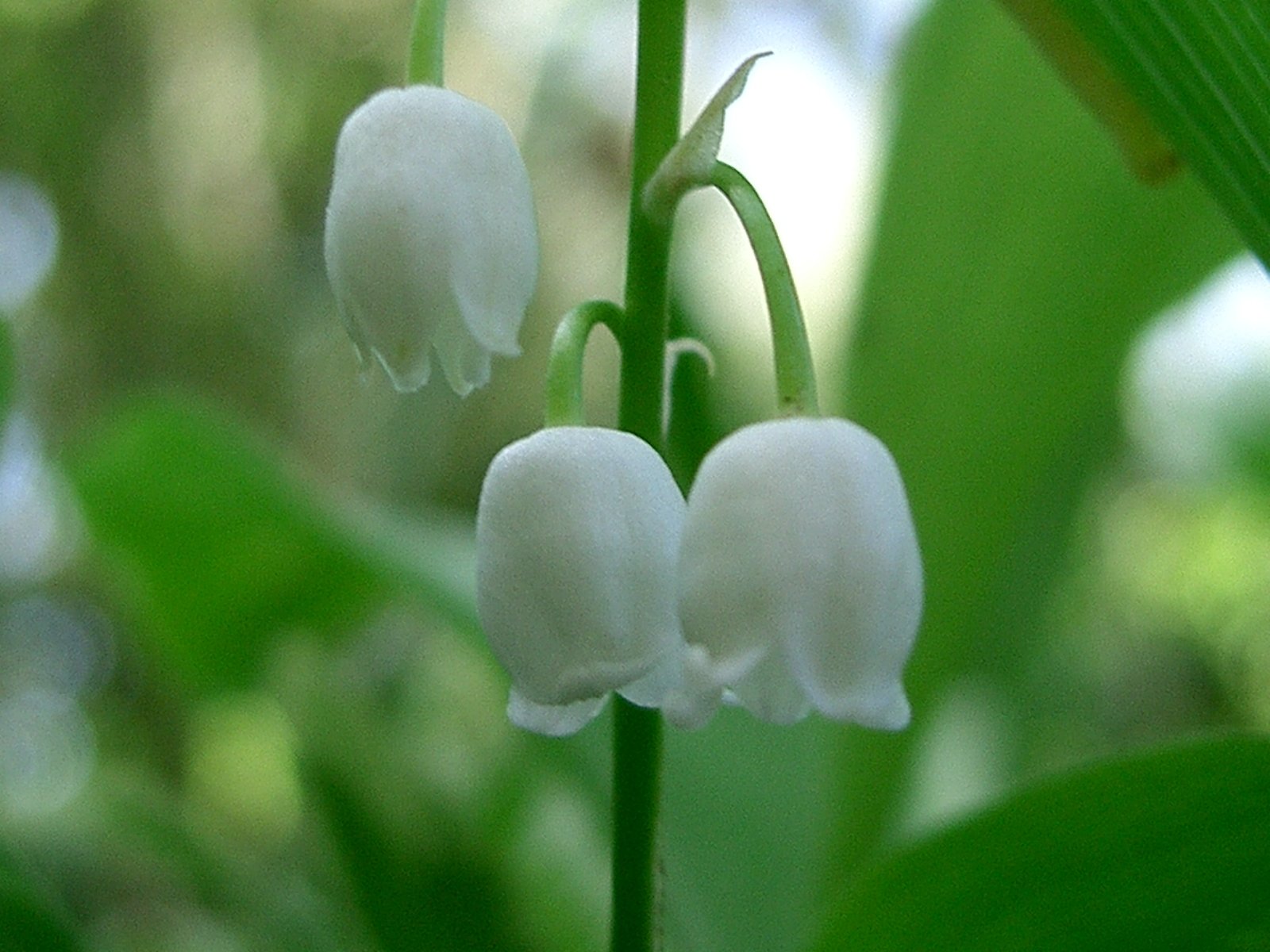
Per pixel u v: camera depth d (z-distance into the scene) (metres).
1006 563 0.17
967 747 0.23
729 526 0.10
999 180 0.15
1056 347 0.16
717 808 0.15
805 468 0.10
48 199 0.56
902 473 0.17
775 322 0.10
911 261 0.16
